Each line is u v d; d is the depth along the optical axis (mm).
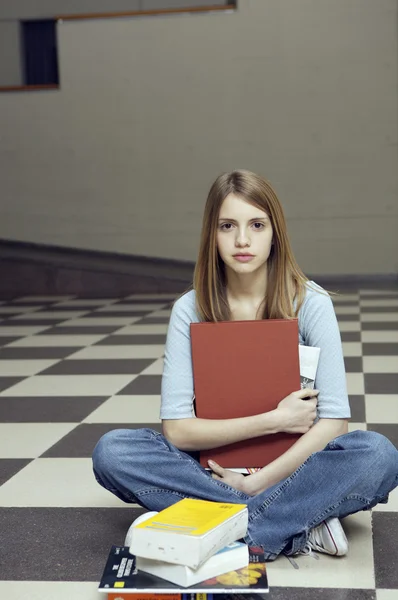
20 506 1727
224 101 6875
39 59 7160
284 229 1457
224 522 1190
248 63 6816
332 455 1327
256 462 1440
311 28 6727
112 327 4855
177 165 6969
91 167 7031
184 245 7023
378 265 6879
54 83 7172
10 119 7047
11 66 7133
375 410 2551
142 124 6961
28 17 7051
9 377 3330
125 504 1733
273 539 1347
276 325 1410
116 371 3395
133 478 1413
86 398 2869
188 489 1394
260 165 6918
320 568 1348
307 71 6773
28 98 7012
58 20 6926
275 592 1258
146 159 6988
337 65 6742
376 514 1612
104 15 6887
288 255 1479
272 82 6820
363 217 6859
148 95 6926
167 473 1402
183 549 1134
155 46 6875
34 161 7062
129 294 7066
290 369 1415
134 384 3105
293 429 1403
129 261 7059
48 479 1917
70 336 4504
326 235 6914
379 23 6660
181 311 1497
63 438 2312
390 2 6629
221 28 6805
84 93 6965
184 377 1461
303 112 6820
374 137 6781
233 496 1380
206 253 1462
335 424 1413
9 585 1322
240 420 1398
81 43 6926
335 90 6770
